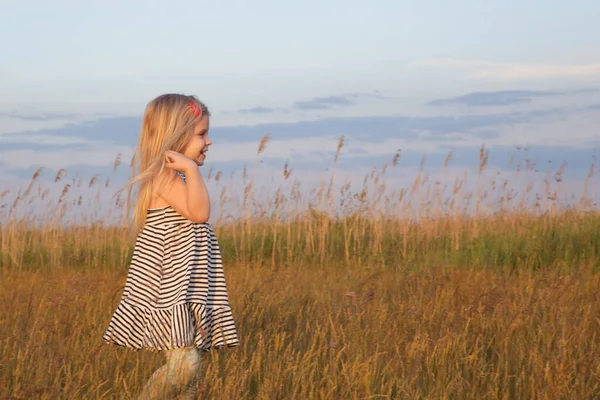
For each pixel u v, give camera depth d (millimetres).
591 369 4340
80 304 6355
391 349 4805
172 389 3711
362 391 4039
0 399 3641
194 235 3799
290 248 11859
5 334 5172
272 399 3875
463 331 5285
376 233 11680
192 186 3695
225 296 3922
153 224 3816
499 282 7914
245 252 12016
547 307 6031
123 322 3809
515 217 11984
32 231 12680
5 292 7773
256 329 5348
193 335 3732
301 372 4082
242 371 4113
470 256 10578
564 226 11164
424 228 11875
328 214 12602
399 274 8805
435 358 4625
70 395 3830
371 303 6398
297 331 5242
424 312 5719
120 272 10477
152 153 3840
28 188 12211
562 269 8969
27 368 4219
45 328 5129
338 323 5535
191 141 3887
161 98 3893
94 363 4352
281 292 7078
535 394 4086
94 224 12820
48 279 8680
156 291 3770
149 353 4449
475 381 4281
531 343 4922
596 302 6328
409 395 4062
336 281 8680
